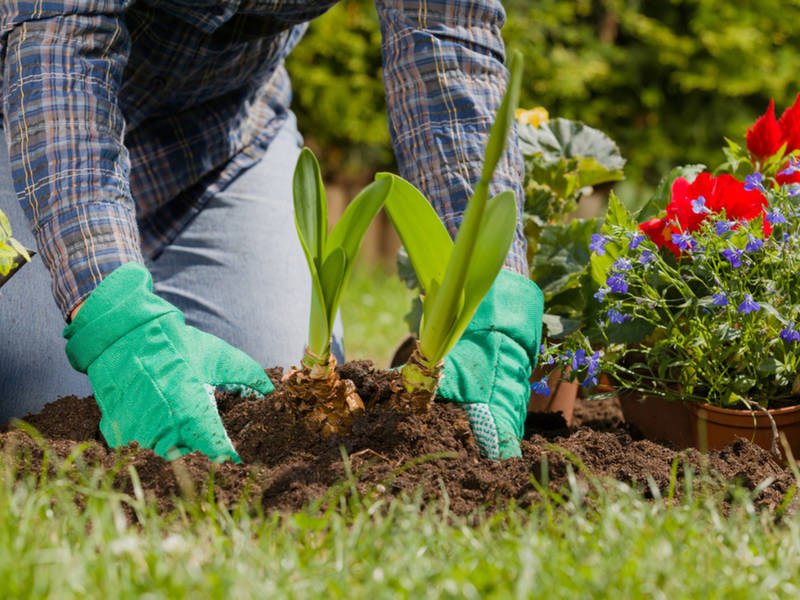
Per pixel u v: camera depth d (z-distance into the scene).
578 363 1.97
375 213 1.54
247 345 2.56
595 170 2.69
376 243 5.68
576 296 2.37
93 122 1.76
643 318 1.97
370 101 5.49
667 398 2.00
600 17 5.61
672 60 5.49
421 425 1.73
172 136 2.56
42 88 1.73
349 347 4.18
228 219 2.65
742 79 5.48
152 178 2.56
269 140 2.79
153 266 2.63
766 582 1.30
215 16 2.11
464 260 1.50
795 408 1.94
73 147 1.74
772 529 1.53
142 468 1.63
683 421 2.05
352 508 1.52
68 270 1.73
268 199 2.71
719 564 1.34
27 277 2.33
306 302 2.65
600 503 1.51
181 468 1.61
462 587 1.25
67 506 1.42
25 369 2.29
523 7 5.41
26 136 1.73
